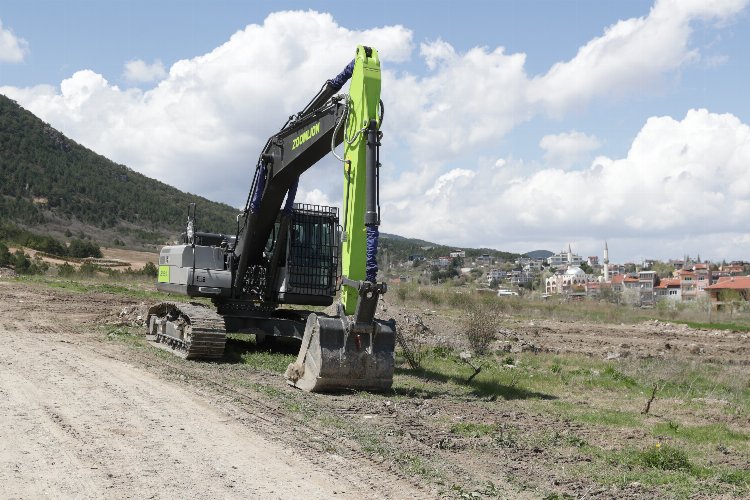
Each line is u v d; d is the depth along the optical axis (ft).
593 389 47.70
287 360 48.70
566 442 30.27
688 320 146.30
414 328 77.66
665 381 53.67
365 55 38.88
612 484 24.26
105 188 535.19
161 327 52.95
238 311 51.57
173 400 32.91
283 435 27.53
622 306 172.96
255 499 20.24
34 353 45.88
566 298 192.75
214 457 24.09
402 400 37.11
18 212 441.27
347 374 37.47
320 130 42.45
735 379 56.18
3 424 26.94
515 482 23.45
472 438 29.45
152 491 20.35
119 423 27.99
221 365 45.19
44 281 118.73
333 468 23.54
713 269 518.37
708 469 27.20
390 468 23.81
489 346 67.56
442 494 21.35
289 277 49.14
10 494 19.53
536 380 49.62
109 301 90.74
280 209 49.73
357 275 38.58
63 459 22.95
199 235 53.67
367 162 37.17
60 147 563.07
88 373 39.06
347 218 39.09
